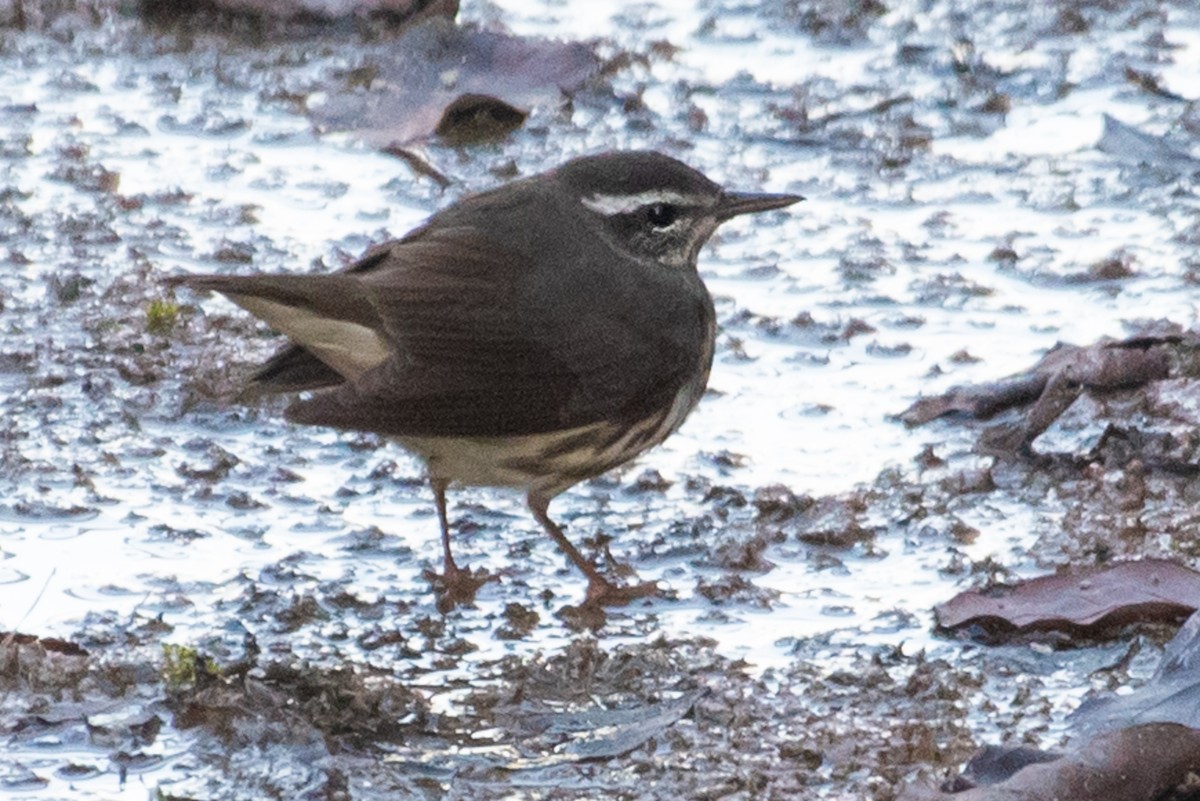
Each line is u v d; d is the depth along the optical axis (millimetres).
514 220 10648
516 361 10273
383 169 16016
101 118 16719
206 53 17922
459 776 9031
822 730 9344
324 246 14602
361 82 17234
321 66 17625
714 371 13188
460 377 10133
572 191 10898
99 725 9305
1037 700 9594
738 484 11867
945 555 11023
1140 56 17766
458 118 16641
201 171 15859
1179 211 15227
